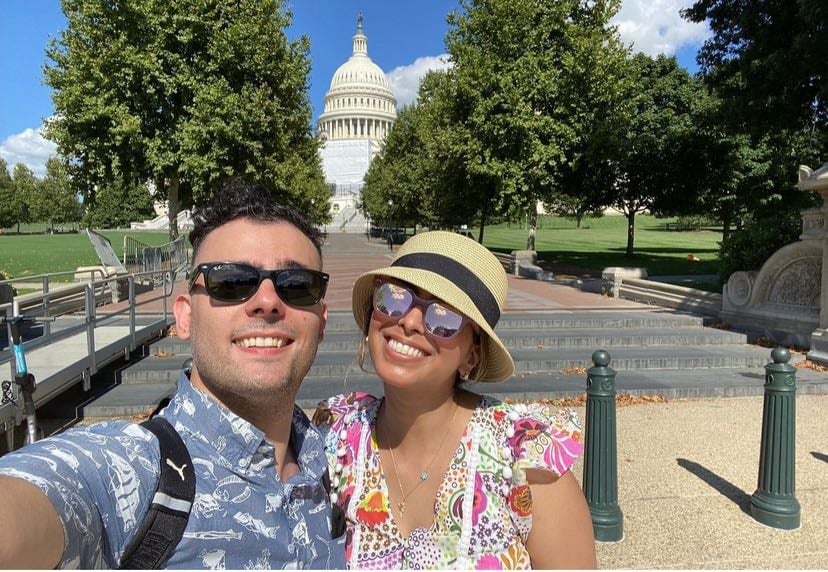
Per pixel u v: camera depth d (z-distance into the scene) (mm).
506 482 1654
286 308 1486
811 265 10430
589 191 32688
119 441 1271
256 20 21391
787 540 4223
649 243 48844
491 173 23781
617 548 4109
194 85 20406
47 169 93938
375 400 2029
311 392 7566
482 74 23375
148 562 1223
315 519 1563
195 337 1479
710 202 32219
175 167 21297
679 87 30500
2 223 86750
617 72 23484
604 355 4301
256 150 21938
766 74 15914
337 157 116875
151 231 79125
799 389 8328
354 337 10156
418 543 1667
